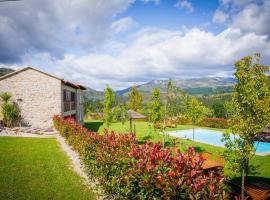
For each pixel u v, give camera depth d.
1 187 9.16
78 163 13.18
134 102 61.28
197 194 4.80
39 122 27.33
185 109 25.55
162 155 6.07
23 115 27.08
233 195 8.00
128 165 6.84
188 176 5.24
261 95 7.73
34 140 20.12
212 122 39.16
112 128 34.28
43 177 10.55
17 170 11.41
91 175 10.41
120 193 7.16
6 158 13.55
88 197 8.60
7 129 24.80
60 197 8.54
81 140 12.70
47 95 27.45
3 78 26.69
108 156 8.11
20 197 8.36
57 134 23.97
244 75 7.66
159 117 21.59
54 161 13.38
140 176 5.88
